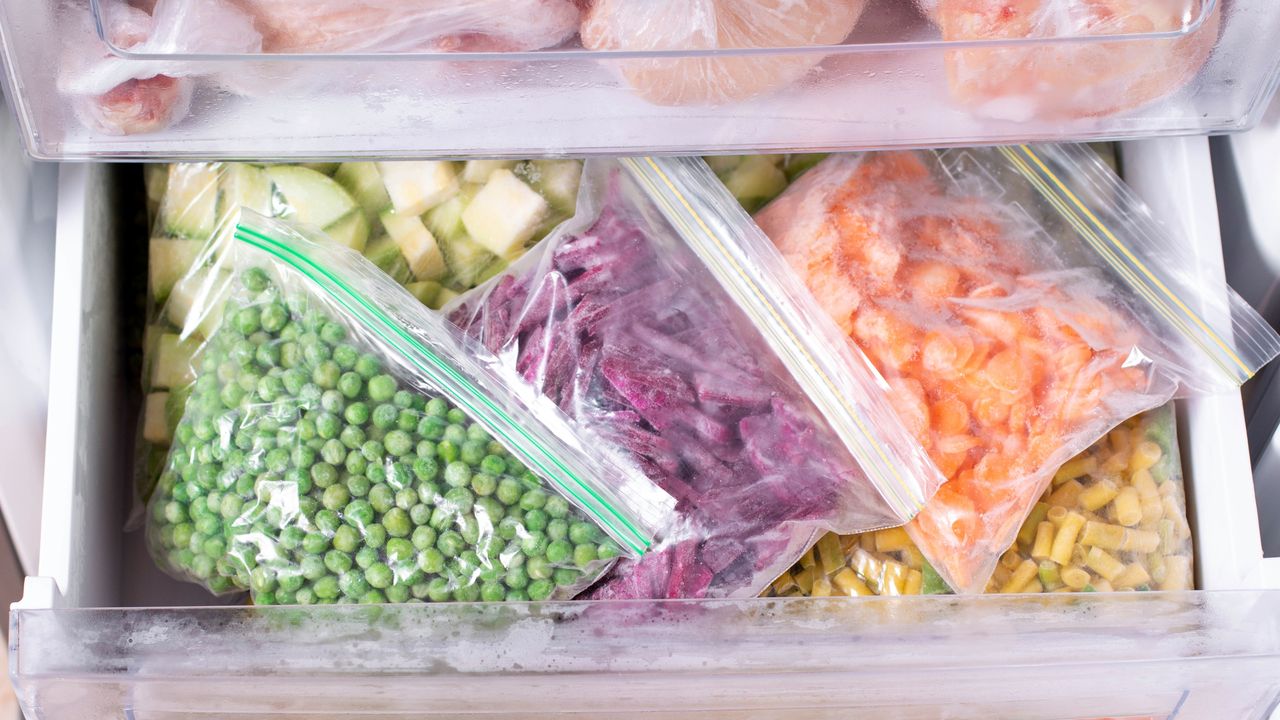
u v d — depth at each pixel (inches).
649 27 25.2
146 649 27.3
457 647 27.7
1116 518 32.5
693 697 28.4
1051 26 25.6
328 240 31.8
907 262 32.9
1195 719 30.0
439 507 29.1
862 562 32.6
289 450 29.4
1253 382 36.8
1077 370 31.9
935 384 31.7
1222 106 28.9
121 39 24.7
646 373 31.0
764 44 25.6
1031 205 35.1
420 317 30.7
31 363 32.6
